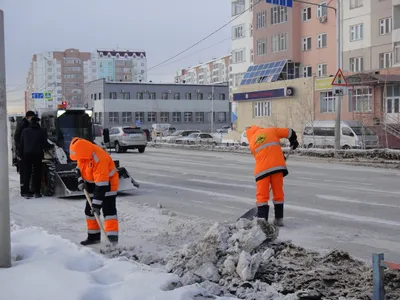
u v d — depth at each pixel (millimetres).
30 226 7801
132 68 145750
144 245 6934
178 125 83125
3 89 5016
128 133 31266
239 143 36125
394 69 34500
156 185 13883
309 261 5641
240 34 60219
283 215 9070
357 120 31031
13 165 17719
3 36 5055
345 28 40438
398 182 14125
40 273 4738
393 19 36000
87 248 5918
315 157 23328
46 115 12836
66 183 11375
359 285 4945
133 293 4246
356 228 8016
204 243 5660
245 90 47062
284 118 42062
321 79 38281
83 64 139375
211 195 11836
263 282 5105
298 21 46062
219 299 4289
